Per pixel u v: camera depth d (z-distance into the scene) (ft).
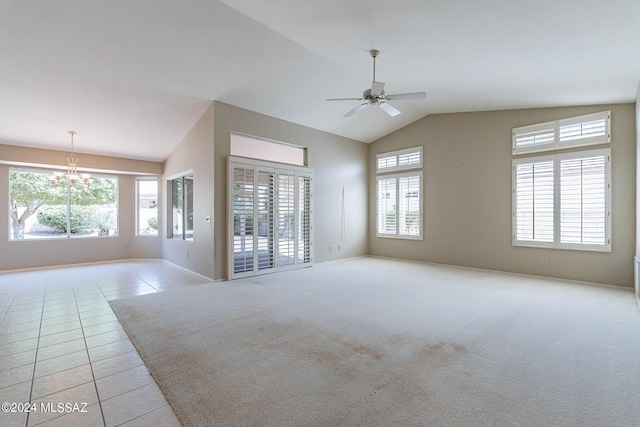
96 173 23.03
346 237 24.03
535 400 6.12
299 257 20.25
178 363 7.60
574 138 16.14
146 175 24.67
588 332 9.59
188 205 21.16
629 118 14.78
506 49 11.03
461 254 20.51
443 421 5.48
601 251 15.40
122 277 17.87
